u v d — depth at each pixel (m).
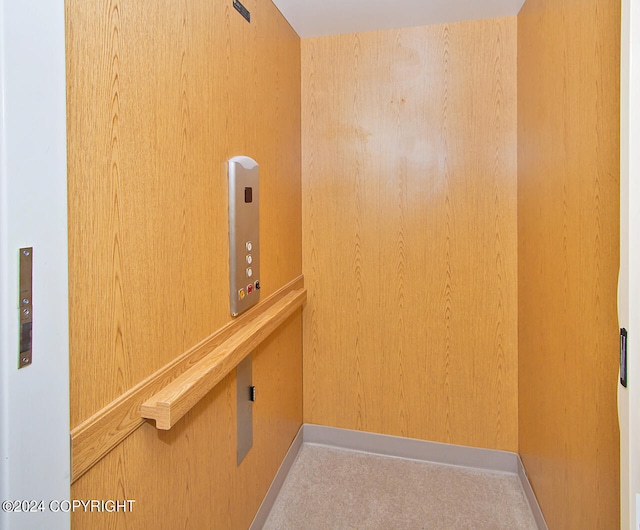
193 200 1.27
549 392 1.67
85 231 0.86
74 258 0.83
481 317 2.25
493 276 2.22
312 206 2.43
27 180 0.70
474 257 2.24
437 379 2.33
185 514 1.26
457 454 2.33
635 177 0.92
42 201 0.72
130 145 0.99
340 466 2.33
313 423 2.52
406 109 2.27
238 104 1.58
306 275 2.47
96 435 0.88
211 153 1.38
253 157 1.73
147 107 1.05
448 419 2.34
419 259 2.31
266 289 1.90
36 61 0.70
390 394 2.41
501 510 1.98
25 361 0.70
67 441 0.79
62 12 0.75
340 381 2.47
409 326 2.35
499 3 2.01
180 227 1.21
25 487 0.71
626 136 0.93
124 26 0.96
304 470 2.29
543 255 1.73
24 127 0.69
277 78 2.01
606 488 1.15
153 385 1.08
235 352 1.44
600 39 1.15
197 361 1.29
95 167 0.88
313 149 2.41
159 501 1.13
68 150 0.81
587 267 1.26
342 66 2.34
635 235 0.92
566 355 1.46
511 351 2.23
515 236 2.18
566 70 1.43
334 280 2.44
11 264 0.67
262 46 1.82
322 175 2.40
